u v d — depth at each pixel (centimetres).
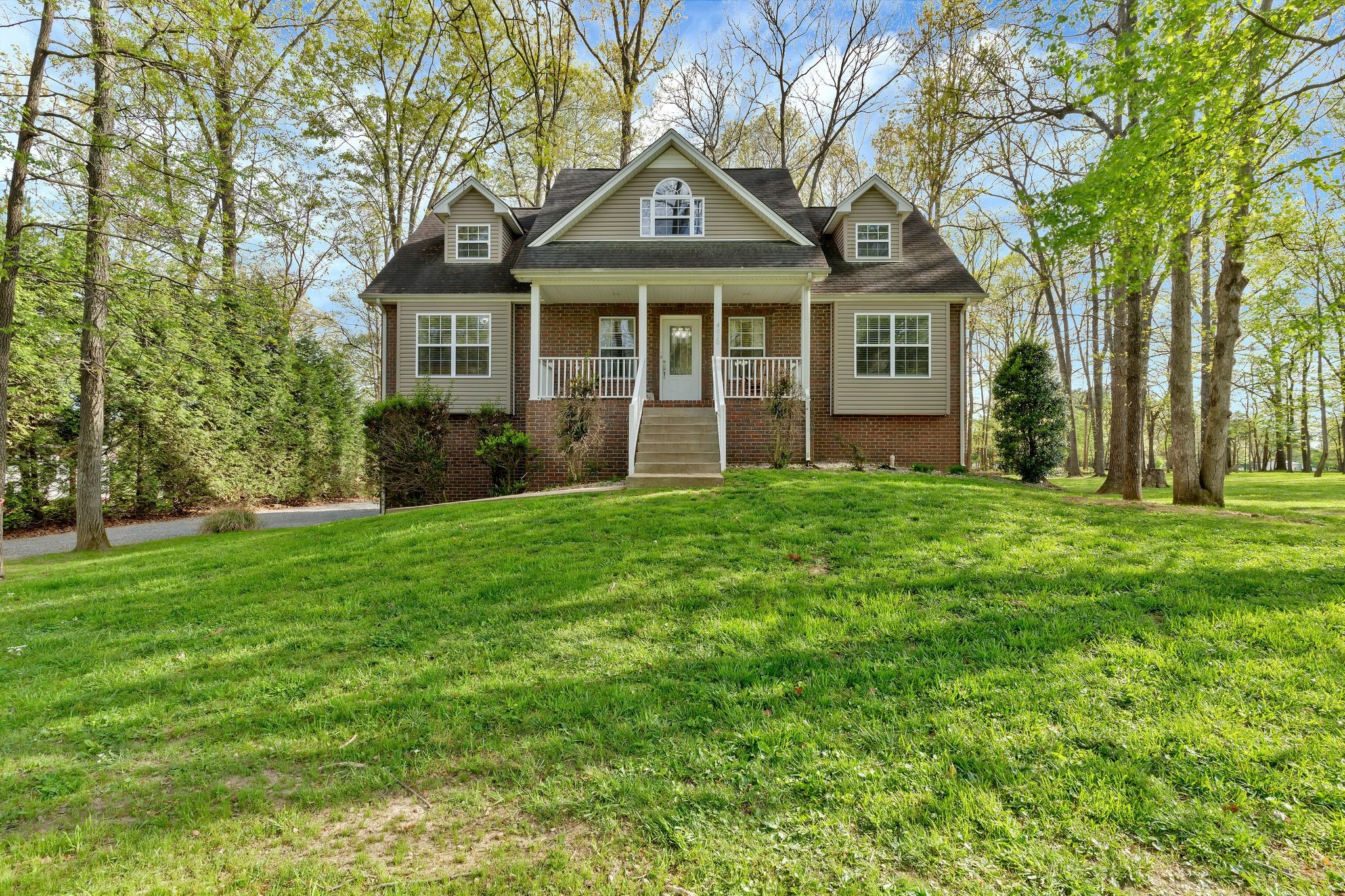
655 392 1570
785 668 400
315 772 315
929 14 2116
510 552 686
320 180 2266
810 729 328
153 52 1057
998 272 2942
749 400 1335
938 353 1481
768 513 794
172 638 509
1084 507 846
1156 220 922
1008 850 239
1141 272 999
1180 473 1174
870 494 896
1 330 939
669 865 239
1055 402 1402
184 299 1268
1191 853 238
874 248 1606
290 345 2070
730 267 1324
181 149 1095
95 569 815
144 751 341
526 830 263
